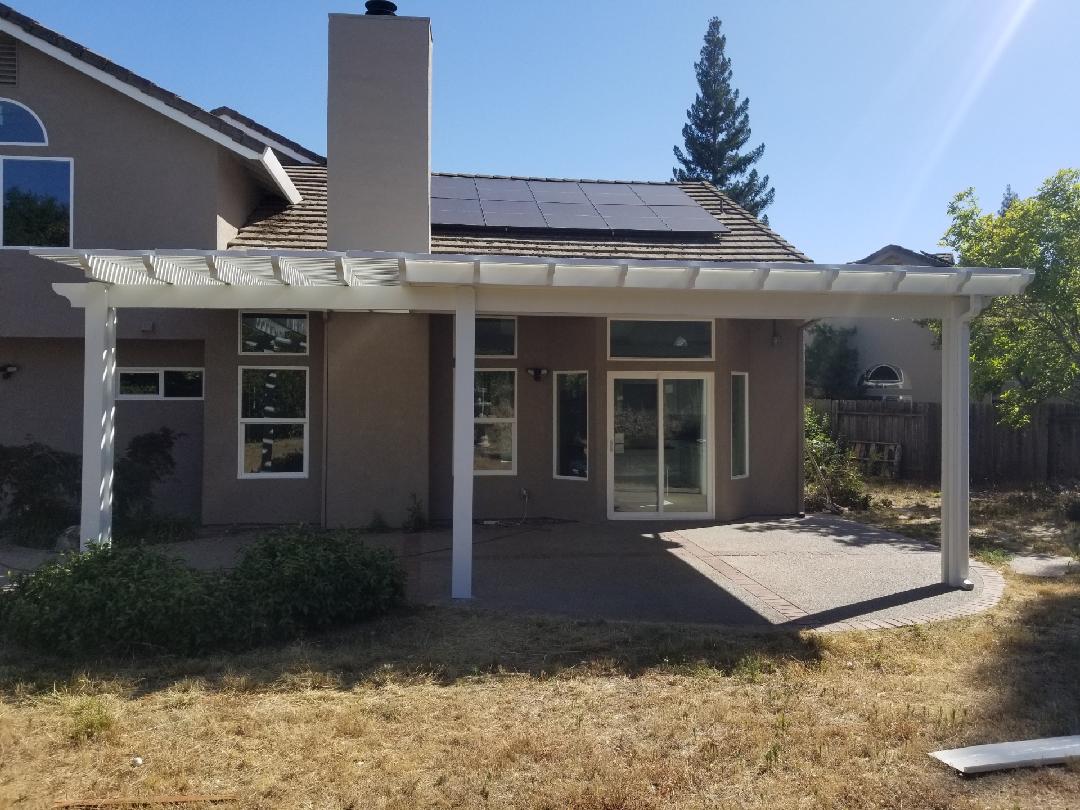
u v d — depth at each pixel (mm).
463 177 16703
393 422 12797
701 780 4594
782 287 8320
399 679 6168
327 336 12672
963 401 9086
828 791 4469
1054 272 13523
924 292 8523
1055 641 7129
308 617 7199
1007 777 4645
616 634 7266
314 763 4766
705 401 13688
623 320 13477
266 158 12406
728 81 47000
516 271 8109
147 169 12320
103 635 6562
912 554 10875
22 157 12164
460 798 4367
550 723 5367
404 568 9828
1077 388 14727
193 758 4812
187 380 13469
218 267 7871
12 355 12891
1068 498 15406
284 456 13008
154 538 11469
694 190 17312
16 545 10953
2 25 11797
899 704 5719
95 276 8078
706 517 13672
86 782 4504
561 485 13844
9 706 5559
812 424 16562
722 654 6742
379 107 12648
